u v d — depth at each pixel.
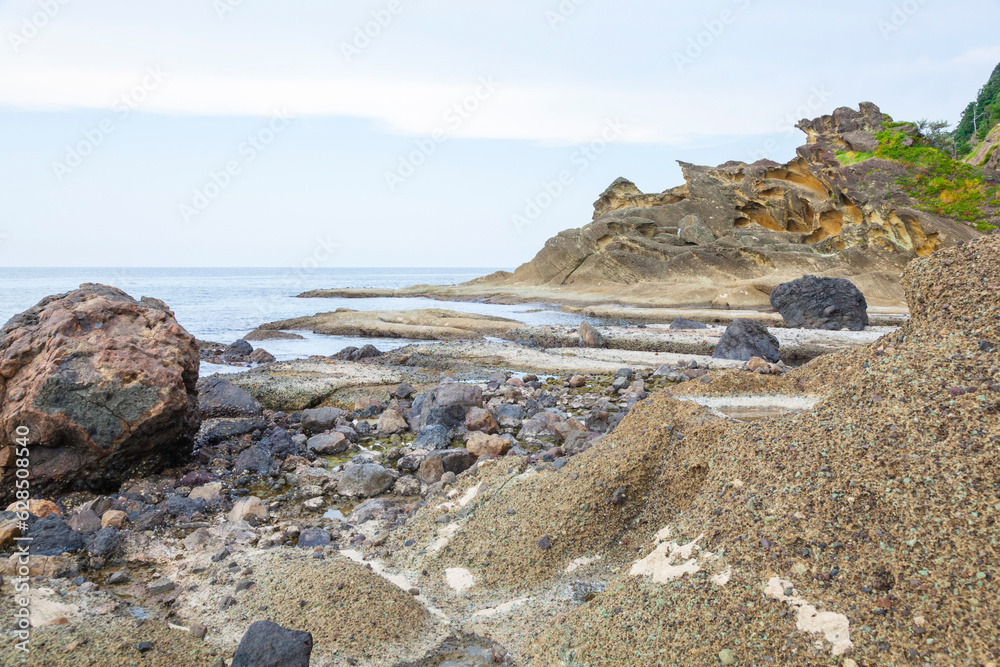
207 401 12.45
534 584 5.66
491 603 5.46
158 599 5.58
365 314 35.69
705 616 4.26
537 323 38.03
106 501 7.69
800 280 31.53
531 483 6.82
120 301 9.62
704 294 46.72
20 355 8.38
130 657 4.25
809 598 4.16
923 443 4.76
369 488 8.45
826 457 5.00
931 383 5.19
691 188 60.47
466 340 24.39
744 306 44.78
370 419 12.53
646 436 6.66
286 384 14.60
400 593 5.33
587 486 6.34
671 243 58.28
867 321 30.78
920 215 47.19
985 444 4.52
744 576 4.42
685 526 5.18
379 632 4.84
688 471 6.11
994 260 6.04
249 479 8.96
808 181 57.16
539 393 14.59
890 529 4.35
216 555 6.43
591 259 60.16
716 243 54.81
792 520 4.66
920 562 4.11
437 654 4.72
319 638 4.77
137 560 6.37
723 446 5.84
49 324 8.62
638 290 51.56
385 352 22.70
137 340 8.87
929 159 50.97
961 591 3.87
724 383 9.30
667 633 4.28
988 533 4.05
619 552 5.89
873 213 49.47
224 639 4.87
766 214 57.66
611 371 18.31
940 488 4.40
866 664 3.76
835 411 5.50
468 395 11.96
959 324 5.80
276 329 32.91
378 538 6.69
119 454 8.20
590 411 13.11
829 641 3.91
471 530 6.38
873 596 4.05
